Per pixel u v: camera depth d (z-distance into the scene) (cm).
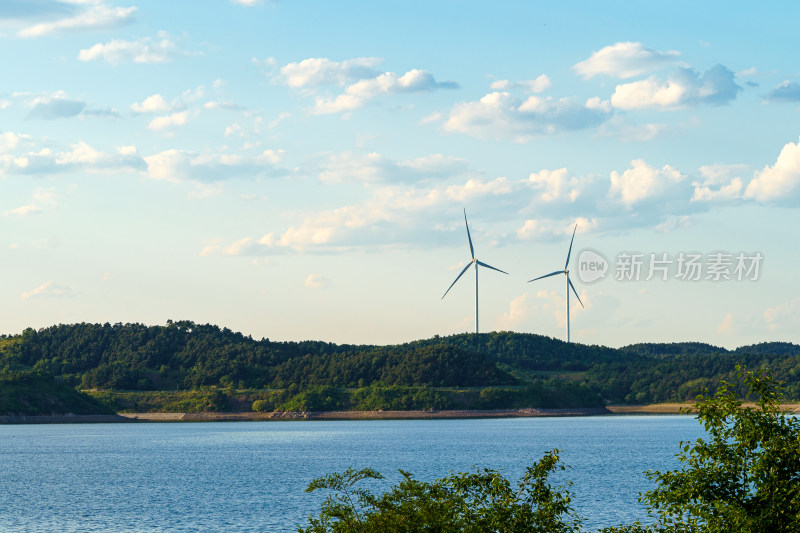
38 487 15762
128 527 10806
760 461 3262
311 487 3466
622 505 11962
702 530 3288
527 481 3469
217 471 18675
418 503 3272
